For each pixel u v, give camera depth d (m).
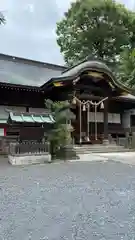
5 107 14.95
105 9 28.38
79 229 3.42
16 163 10.05
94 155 13.69
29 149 10.50
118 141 17.61
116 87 17.12
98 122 19.06
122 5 29.45
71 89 15.97
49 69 20.48
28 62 19.94
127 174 7.80
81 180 6.83
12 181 6.67
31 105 15.84
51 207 4.41
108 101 19.20
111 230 3.38
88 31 29.78
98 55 31.41
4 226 3.53
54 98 17.02
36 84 15.94
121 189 5.78
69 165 9.86
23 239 3.10
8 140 13.65
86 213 4.09
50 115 11.93
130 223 3.64
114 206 4.47
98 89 17.69
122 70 27.22
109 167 9.33
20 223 3.64
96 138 17.84
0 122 14.29
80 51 31.80
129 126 20.98
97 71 16.11
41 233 3.29
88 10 28.75
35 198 4.99
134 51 20.20
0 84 13.66
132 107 21.19
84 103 16.86
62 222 3.69
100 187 5.98
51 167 9.32
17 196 5.14
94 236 3.19
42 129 10.95
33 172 8.16
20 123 11.11
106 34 29.33
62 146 11.93
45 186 6.07
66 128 11.99
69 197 5.07
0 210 4.24
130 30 29.73
